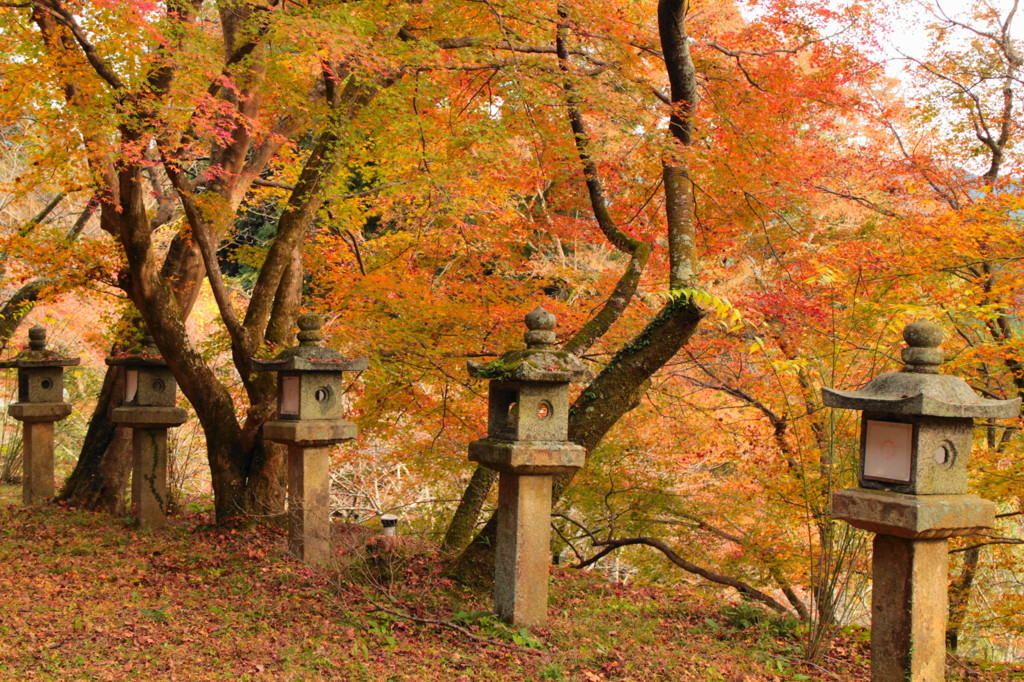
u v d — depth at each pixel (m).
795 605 7.88
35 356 10.06
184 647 4.76
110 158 6.82
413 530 9.31
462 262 10.98
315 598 5.73
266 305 8.27
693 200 7.91
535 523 5.27
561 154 8.55
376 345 8.72
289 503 6.76
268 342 8.33
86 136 6.82
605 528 9.40
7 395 14.26
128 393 8.52
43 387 10.17
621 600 6.39
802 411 8.25
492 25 8.62
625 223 9.21
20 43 7.09
